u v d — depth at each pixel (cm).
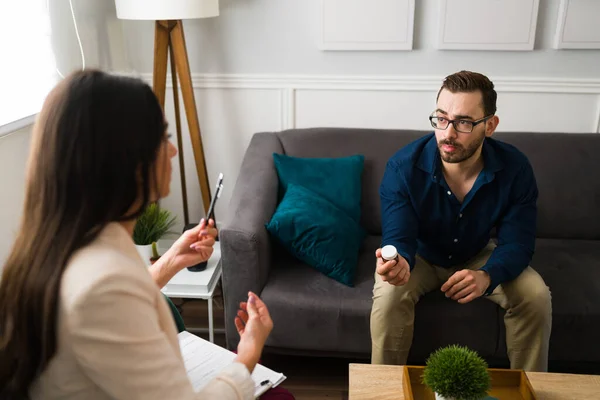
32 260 77
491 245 209
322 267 203
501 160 190
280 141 250
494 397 132
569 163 234
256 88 272
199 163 262
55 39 216
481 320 188
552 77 258
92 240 78
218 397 89
